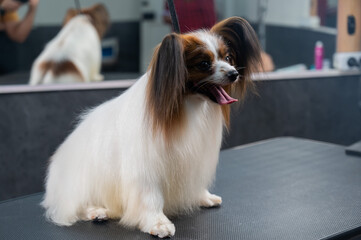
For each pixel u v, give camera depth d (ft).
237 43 5.54
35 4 12.92
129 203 5.18
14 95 10.98
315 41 16.72
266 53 15.80
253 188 6.93
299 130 15.40
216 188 6.96
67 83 12.77
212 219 5.59
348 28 15.35
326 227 5.25
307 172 7.83
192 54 4.91
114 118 5.43
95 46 13.89
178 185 5.37
